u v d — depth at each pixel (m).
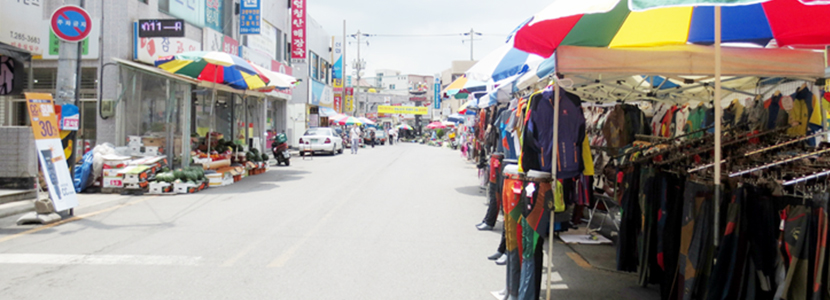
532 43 4.43
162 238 6.17
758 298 3.43
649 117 7.88
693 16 4.40
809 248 3.10
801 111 5.04
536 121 3.73
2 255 5.35
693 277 3.54
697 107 6.16
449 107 54.12
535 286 3.80
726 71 4.08
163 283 4.47
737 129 4.96
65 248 5.65
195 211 8.11
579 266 5.25
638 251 4.48
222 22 17.06
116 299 4.06
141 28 11.69
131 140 11.17
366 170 16.02
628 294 4.39
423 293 4.33
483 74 5.98
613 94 6.70
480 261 5.34
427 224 7.25
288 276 4.72
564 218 4.62
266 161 15.59
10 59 8.68
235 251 5.57
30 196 8.55
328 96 35.19
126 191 10.09
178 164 12.14
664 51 3.98
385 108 55.12
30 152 8.71
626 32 4.45
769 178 3.36
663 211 4.03
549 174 3.79
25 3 9.43
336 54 37.44
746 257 3.42
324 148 23.83
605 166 6.41
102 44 11.32
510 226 3.93
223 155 12.66
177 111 12.02
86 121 11.59
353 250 5.70
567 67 3.81
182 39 13.13
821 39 4.54
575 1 3.25
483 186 11.05
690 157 4.20
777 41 4.75
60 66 7.75
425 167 17.50
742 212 3.41
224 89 12.92
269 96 20.59
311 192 10.53
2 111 11.30
